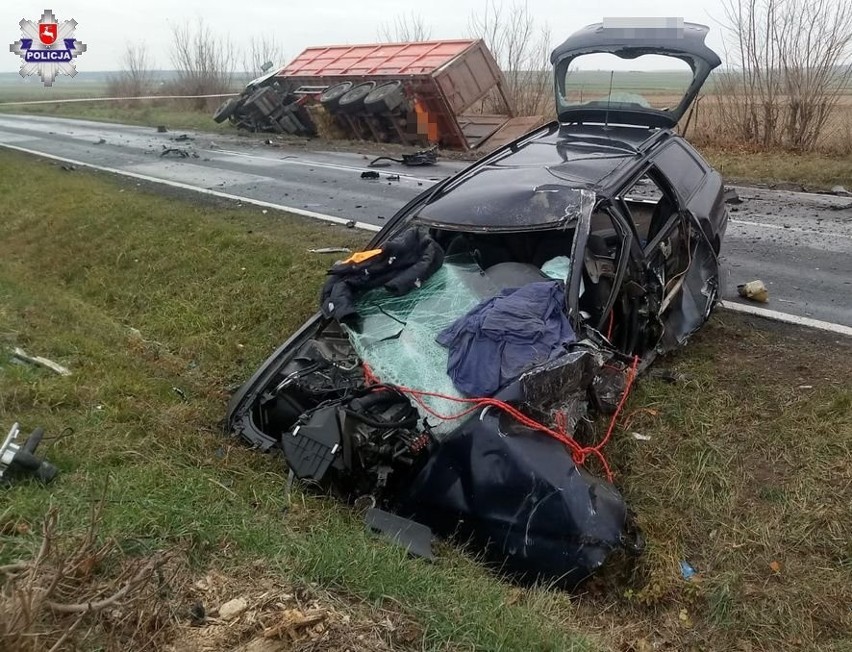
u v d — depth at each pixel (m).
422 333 4.10
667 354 5.38
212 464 4.04
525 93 19.50
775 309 6.20
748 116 15.20
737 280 6.94
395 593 2.91
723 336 5.68
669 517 3.77
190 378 5.51
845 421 4.29
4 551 2.74
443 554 3.41
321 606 2.73
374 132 17.44
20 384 4.58
